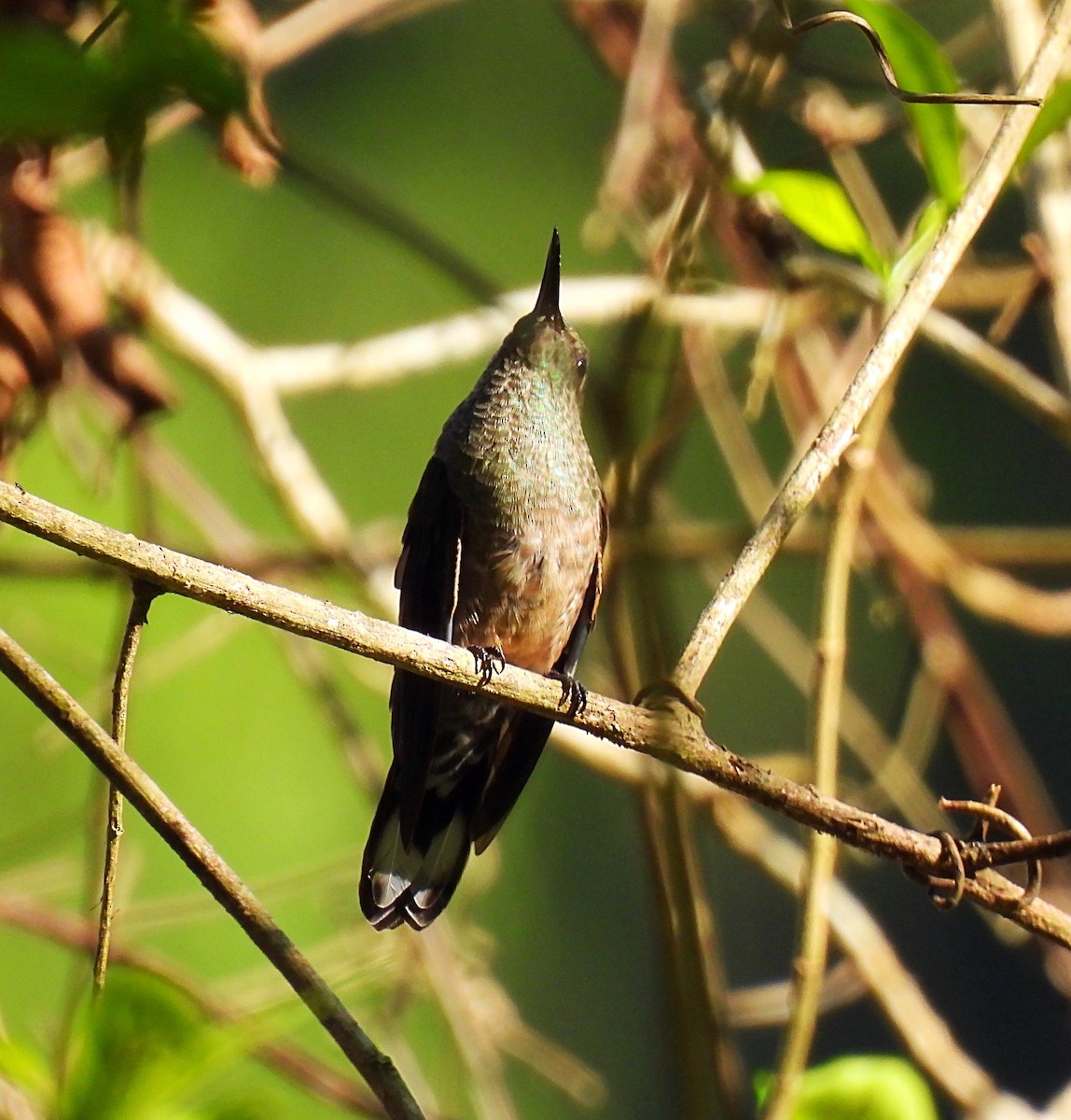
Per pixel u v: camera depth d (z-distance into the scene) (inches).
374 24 329.7
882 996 287.7
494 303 170.7
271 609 175.3
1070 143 288.5
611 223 285.9
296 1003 157.6
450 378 694.5
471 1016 304.7
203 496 326.3
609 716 188.4
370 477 671.1
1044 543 343.3
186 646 380.5
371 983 293.0
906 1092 190.5
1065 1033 603.2
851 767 419.5
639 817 207.5
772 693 682.2
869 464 222.1
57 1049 181.8
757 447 657.0
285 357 330.6
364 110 760.3
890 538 329.4
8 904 272.4
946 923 622.8
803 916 208.5
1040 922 185.5
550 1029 653.3
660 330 238.4
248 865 572.1
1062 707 644.7
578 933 674.8
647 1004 666.2
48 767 537.6
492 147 756.0
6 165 228.5
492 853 351.3
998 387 290.5
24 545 354.6
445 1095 309.7
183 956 524.4
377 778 326.0
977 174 203.5
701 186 234.1
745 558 193.9
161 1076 150.0
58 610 530.3
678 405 273.4
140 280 292.4
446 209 735.7
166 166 697.0
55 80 85.6
